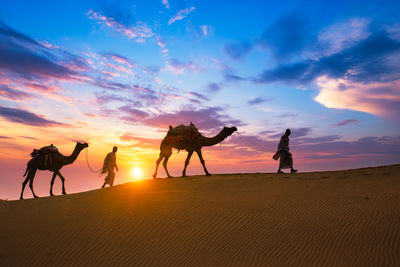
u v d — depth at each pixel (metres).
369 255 7.18
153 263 7.86
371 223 8.48
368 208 9.37
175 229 9.26
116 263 8.05
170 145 16.16
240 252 7.90
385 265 6.77
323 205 9.96
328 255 7.38
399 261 6.83
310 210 9.70
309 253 7.54
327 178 13.61
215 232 8.91
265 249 7.90
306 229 8.59
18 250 9.37
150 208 10.72
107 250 8.66
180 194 12.04
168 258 7.99
